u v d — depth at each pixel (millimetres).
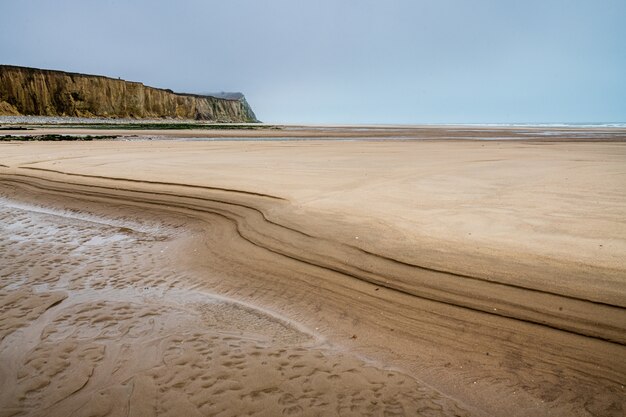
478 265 4492
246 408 2576
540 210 6363
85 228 7254
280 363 3105
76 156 15602
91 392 2752
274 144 24422
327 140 30484
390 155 16469
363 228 5918
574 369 2947
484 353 3211
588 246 4707
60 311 4000
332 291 4355
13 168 12695
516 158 14641
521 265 4387
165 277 4961
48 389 2795
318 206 7188
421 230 5660
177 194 8891
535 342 3266
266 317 3916
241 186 9094
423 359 3180
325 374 2967
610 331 3248
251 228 6496
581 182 8789
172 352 3254
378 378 2932
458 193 7934
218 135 37969
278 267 5027
